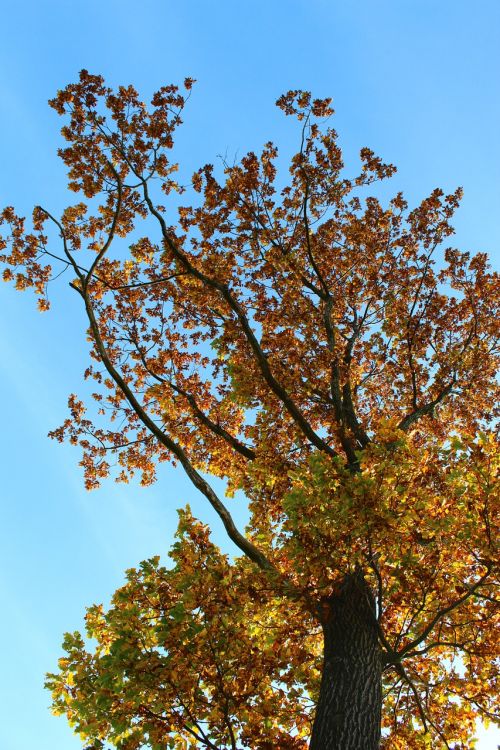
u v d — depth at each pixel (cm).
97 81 852
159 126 869
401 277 987
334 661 615
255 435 892
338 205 988
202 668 544
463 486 578
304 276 985
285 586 600
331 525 546
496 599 628
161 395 950
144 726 525
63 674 568
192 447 977
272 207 973
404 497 545
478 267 963
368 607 655
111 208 915
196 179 954
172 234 955
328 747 546
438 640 680
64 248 844
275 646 637
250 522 830
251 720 557
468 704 718
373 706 581
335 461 559
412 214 975
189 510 592
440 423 976
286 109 916
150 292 997
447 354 960
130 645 520
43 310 924
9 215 877
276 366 916
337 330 996
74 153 871
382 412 1000
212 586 541
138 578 564
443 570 631
